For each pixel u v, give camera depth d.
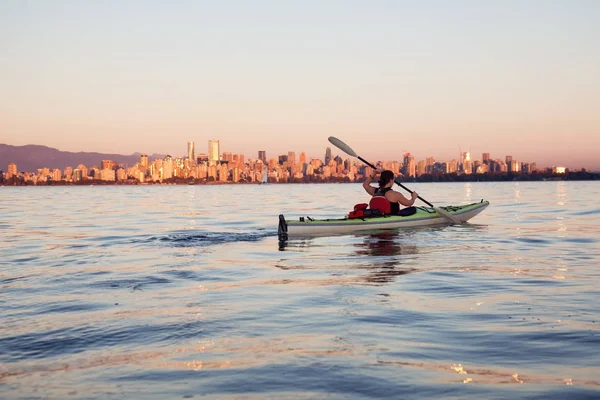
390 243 10.60
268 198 46.66
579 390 3.04
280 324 4.55
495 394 3.00
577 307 5.12
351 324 4.52
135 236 13.01
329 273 7.18
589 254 9.02
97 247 10.79
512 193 54.09
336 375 3.32
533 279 6.64
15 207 32.50
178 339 4.15
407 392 3.04
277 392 3.06
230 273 7.30
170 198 52.56
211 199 46.78
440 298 5.54
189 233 13.45
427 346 3.90
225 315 4.89
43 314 5.02
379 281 6.54
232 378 3.29
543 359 3.59
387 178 13.09
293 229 12.12
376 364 3.52
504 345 3.91
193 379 3.28
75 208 30.91
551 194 48.81
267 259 8.66
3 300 5.68
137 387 3.16
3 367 3.54
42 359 3.70
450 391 3.05
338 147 13.38
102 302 5.53
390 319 4.68
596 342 3.96
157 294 5.91
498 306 5.16
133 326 4.54
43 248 10.76
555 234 12.37
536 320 4.62
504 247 9.95
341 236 11.98
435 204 31.00
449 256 8.74
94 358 3.71
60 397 3.02
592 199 35.53
